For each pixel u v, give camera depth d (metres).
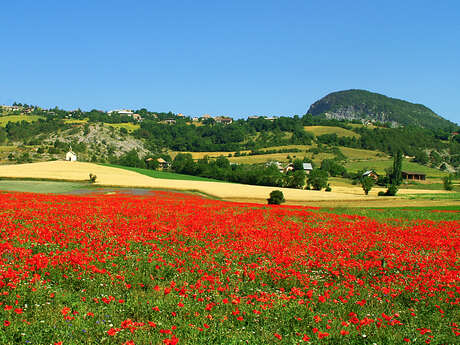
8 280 11.27
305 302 12.21
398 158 142.88
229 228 23.70
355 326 10.55
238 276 14.35
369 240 23.16
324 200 67.25
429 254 20.17
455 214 43.66
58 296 10.95
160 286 12.73
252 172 127.00
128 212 28.55
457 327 10.95
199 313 10.65
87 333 8.84
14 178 86.69
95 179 88.12
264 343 9.20
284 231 24.50
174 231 21.72
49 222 21.52
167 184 89.81
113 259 14.90
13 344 8.09
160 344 8.52
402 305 12.84
